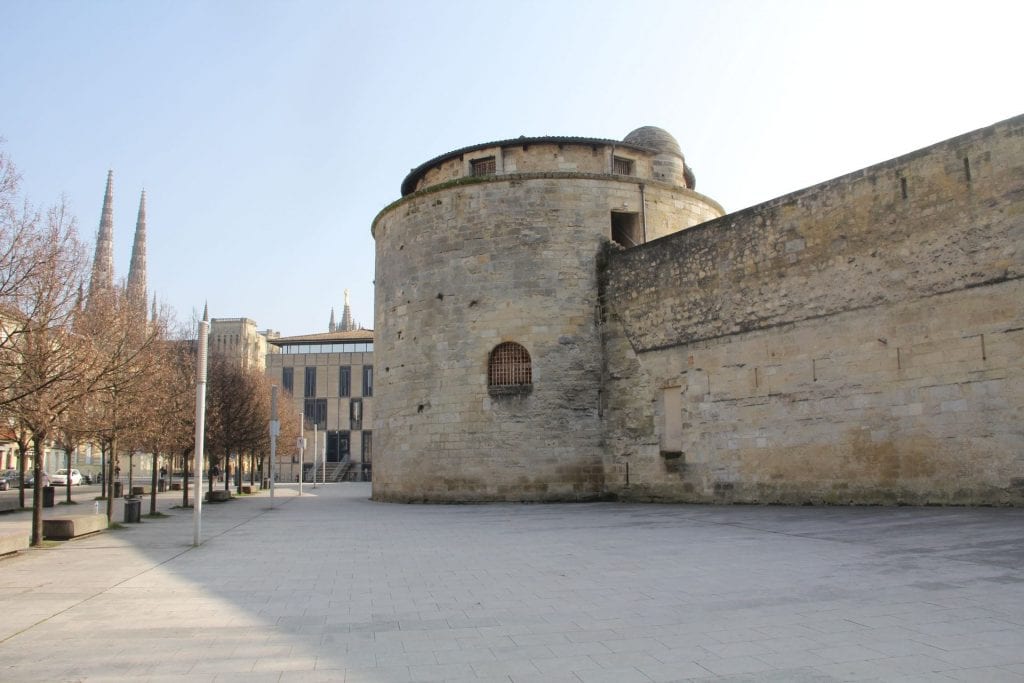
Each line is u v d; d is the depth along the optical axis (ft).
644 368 89.51
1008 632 24.40
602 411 93.76
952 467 60.39
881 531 48.93
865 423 67.00
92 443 99.91
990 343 58.65
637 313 90.89
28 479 213.25
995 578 32.71
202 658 24.09
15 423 57.52
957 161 61.98
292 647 25.36
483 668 22.38
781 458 74.02
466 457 93.76
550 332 94.48
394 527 67.00
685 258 85.81
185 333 139.54
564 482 91.61
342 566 44.24
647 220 99.66
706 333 82.64
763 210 77.97
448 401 95.81
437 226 100.01
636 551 46.37
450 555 47.62
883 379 65.92
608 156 103.60
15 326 53.47
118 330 72.59
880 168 67.72
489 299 95.86
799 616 27.68
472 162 104.53
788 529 53.83
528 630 27.09
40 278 52.90
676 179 108.88
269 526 72.49
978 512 54.85
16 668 23.16
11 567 45.91
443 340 97.35
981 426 58.75
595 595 33.06
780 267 75.87
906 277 64.90
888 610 27.99
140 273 432.66
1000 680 19.79
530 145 102.68
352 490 175.11
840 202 70.95
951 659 21.72
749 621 27.22
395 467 100.53
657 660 22.65
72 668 23.09
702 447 81.92
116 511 103.09
